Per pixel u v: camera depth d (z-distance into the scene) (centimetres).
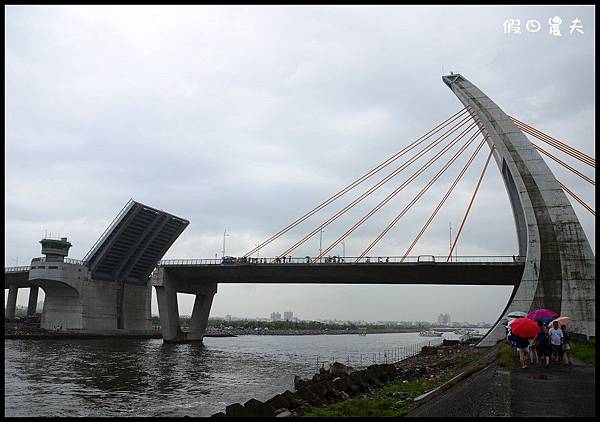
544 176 6306
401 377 3922
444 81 7706
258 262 8894
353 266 7988
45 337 10538
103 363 6078
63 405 3359
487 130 6894
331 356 8131
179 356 7444
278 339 17138
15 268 12875
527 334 2469
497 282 8106
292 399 2609
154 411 3155
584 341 4003
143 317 12838
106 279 11800
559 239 5978
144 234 11269
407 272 8062
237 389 4159
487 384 1961
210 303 11369
